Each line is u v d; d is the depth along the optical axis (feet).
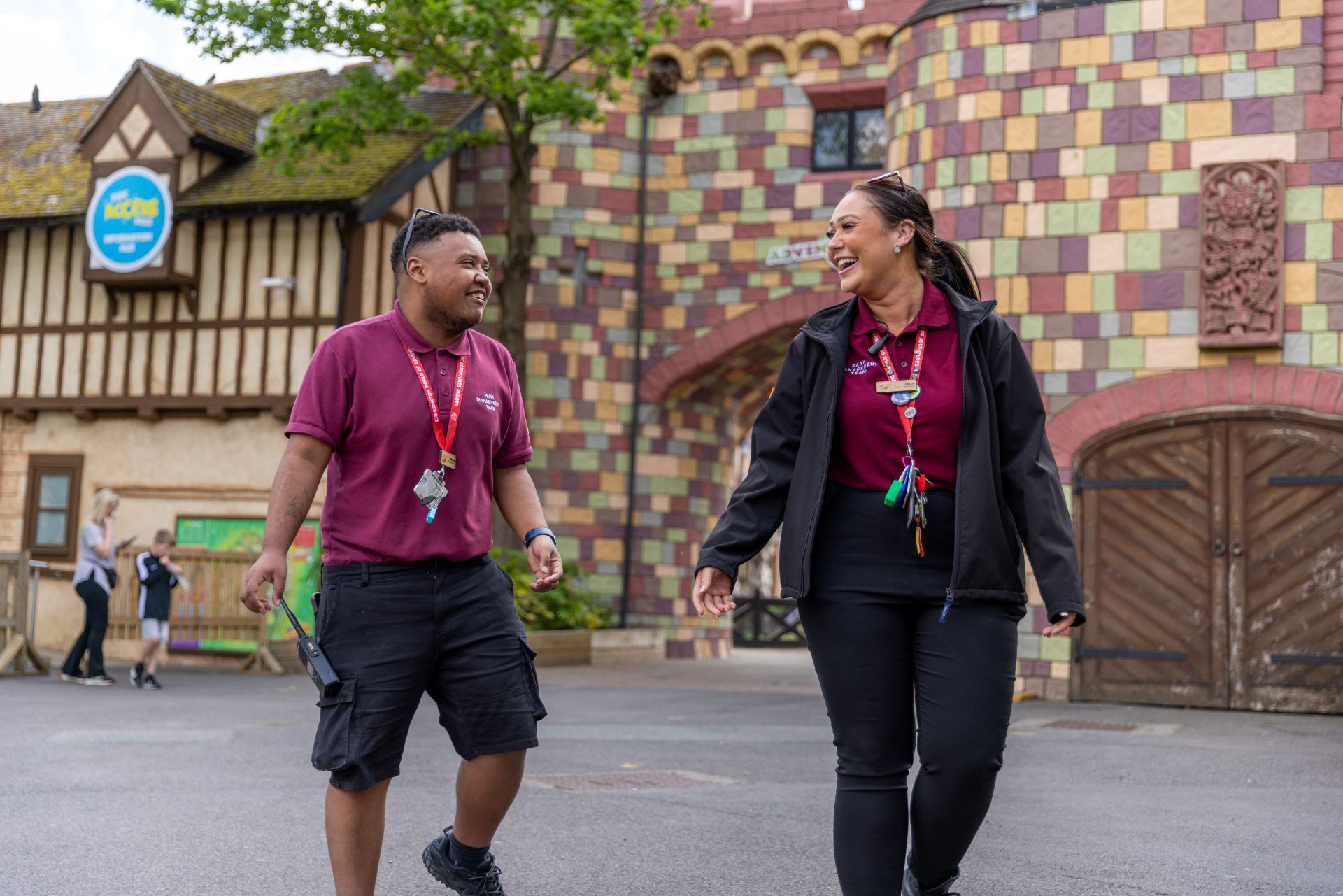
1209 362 42.22
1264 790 23.44
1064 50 44.62
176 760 26.02
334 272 58.80
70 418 63.82
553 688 45.93
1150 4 43.68
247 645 56.34
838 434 11.78
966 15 45.98
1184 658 41.68
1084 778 24.99
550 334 62.23
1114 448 43.16
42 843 17.34
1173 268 42.80
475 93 57.31
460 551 12.07
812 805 21.02
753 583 82.17
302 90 73.56
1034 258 44.45
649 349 63.16
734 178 62.23
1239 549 41.39
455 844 12.59
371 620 11.81
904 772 11.64
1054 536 11.51
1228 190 42.27
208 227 61.11
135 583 59.98
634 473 62.80
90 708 36.94
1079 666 42.78
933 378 11.64
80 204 64.08
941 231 45.85
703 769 25.57
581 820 19.56
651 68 63.10
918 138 47.09
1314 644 40.37
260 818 19.43
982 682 11.29
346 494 12.03
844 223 11.87
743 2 62.49
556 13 55.52
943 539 11.51
